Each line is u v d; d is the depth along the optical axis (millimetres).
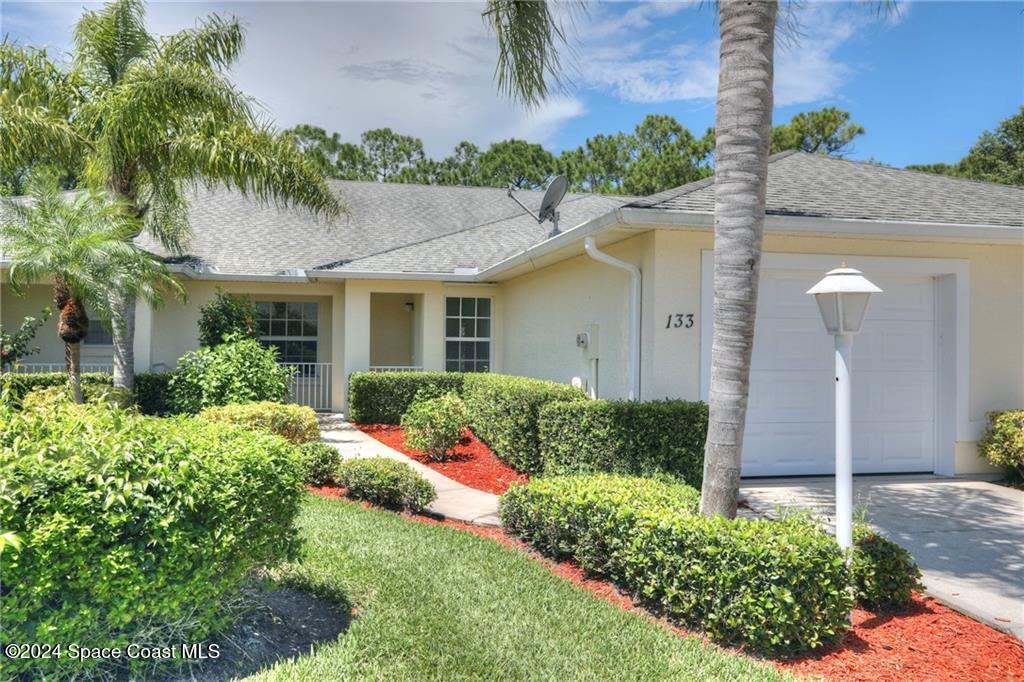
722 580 3783
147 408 12758
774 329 8055
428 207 18938
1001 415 8086
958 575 4875
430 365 14422
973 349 8391
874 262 8117
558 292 10953
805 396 8172
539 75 6145
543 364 11695
